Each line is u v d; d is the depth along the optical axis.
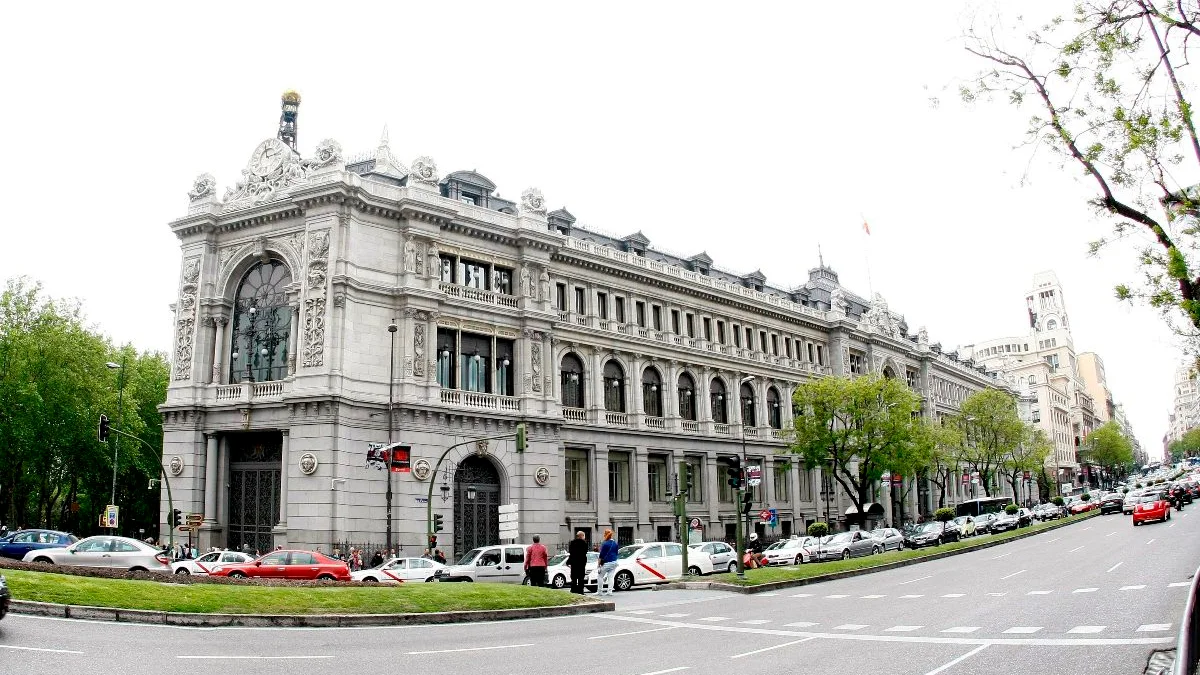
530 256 58.12
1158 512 59.38
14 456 60.41
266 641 19.25
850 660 16.59
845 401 67.44
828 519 76.25
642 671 15.92
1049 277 198.62
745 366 75.69
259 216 52.34
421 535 49.47
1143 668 14.55
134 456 67.62
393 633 21.34
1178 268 17.11
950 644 18.06
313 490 46.69
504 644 19.55
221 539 50.62
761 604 29.12
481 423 53.44
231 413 50.72
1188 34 16.58
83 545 34.88
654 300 68.62
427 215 52.84
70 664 15.45
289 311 51.59
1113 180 17.92
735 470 36.47
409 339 51.09
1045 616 21.58
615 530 61.66
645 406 66.81
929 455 69.06
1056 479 159.50
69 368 61.66
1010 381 148.12
